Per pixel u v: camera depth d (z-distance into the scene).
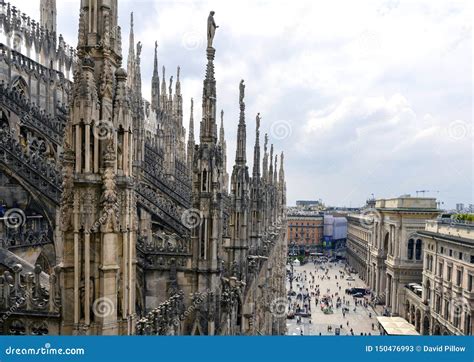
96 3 10.57
